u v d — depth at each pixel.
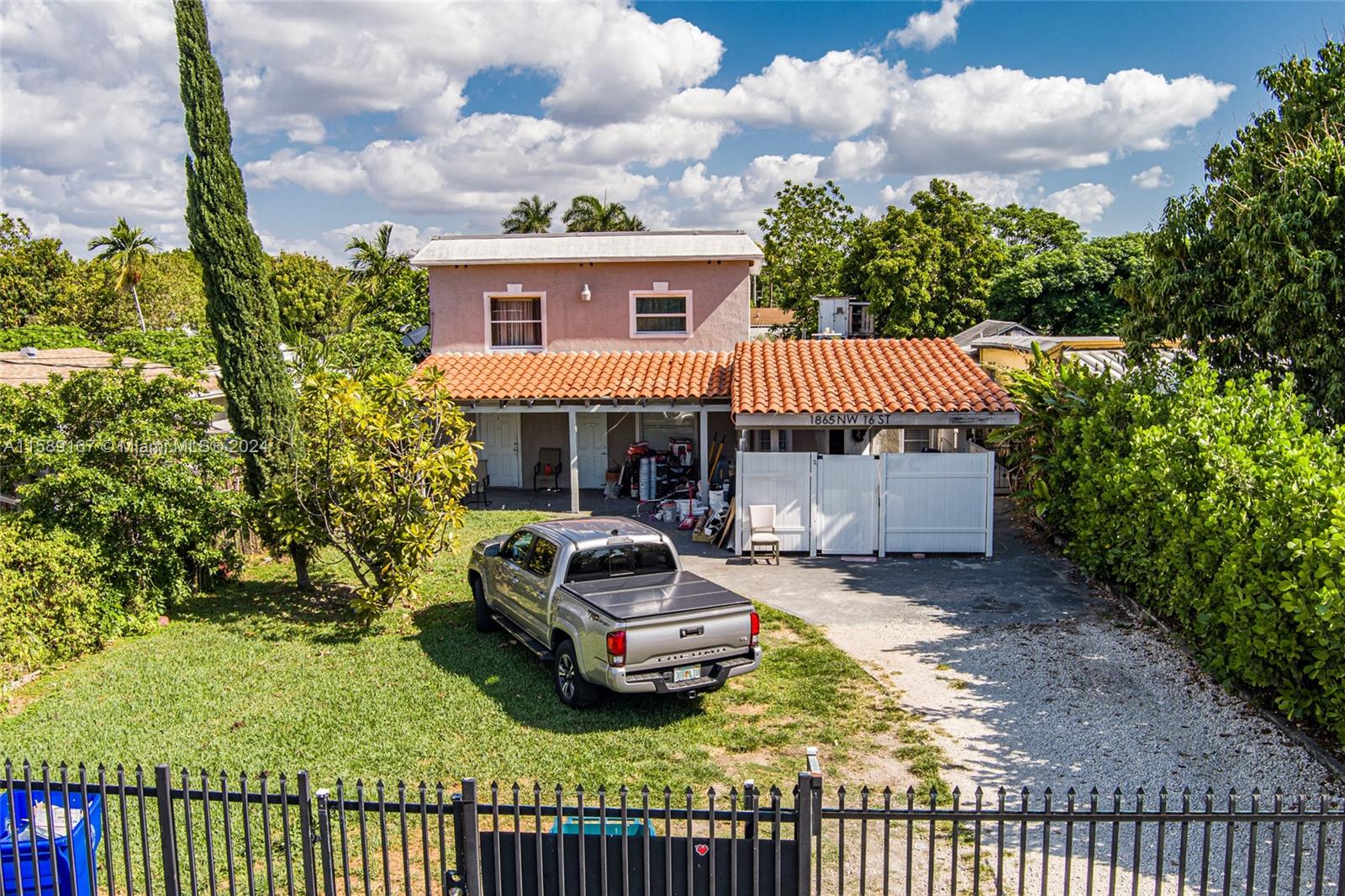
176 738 8.77
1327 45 14.23
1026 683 10.10
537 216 57.38
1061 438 15.93
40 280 50.03
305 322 48.25
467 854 5.12
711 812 5.02
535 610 10.40
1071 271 44.38
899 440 22.69
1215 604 9.52
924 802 7.50
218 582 14.82
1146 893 6.18
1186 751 8.34
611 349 22.55
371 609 12.23
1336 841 6.73
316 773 8.00
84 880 5.87
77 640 11.27
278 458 14.23
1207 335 14.49
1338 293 12.07
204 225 13.58
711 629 9.19
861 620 12.58
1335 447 9.64
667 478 21.38
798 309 48.47
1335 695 7.64
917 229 40.44
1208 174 15.84
